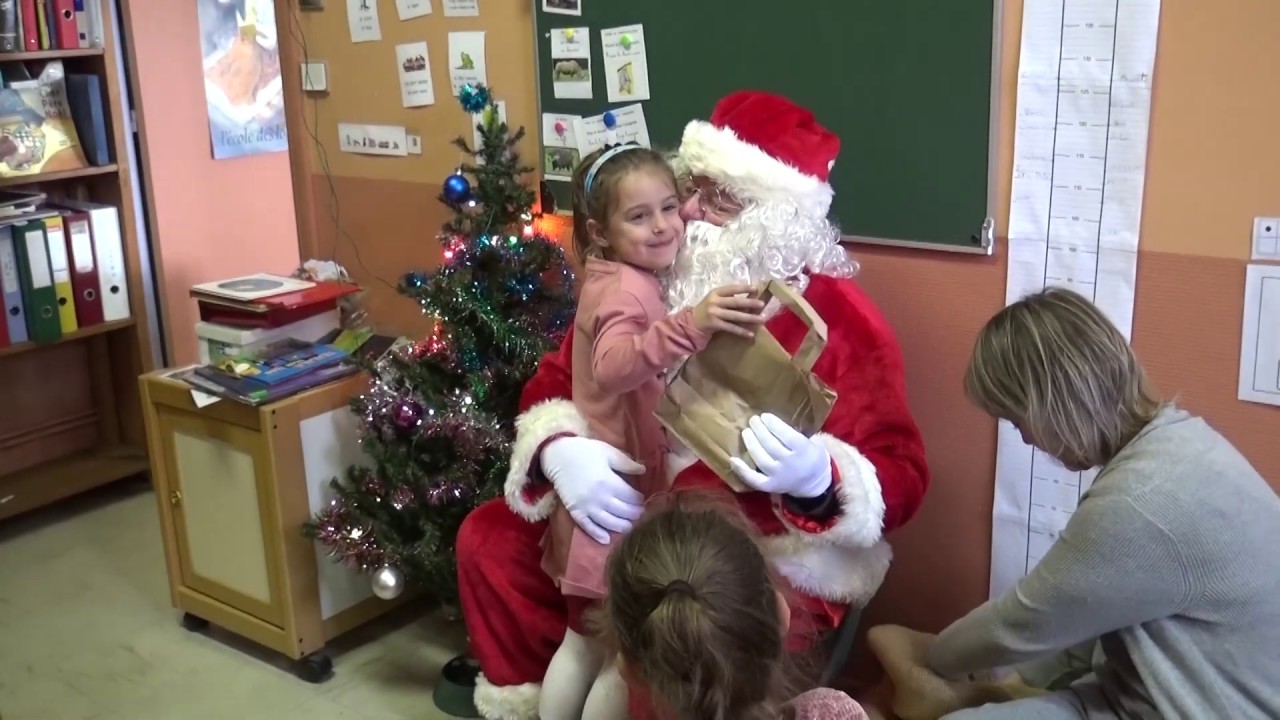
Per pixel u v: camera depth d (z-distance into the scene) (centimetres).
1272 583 143
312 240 312
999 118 192
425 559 233
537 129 254
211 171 404
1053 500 200
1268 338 174
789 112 192
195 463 262
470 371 237
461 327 237
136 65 364
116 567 319
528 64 254
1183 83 175
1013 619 157
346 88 290
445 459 240
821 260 189
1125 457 148
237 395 243
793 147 190
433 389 239
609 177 181
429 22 268
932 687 180
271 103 420
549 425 193
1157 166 180
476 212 246
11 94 335
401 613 286
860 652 231
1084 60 183
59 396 375
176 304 398
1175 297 182
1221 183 174
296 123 304
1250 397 178
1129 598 146
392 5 274
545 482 195
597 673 194
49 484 352
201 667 264
